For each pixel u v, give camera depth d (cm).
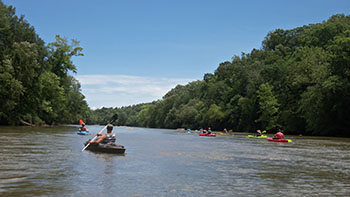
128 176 782
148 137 3169
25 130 3422
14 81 4291
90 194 586
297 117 5262
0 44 4466
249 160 1207
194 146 1933
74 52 6022
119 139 2603
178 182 728
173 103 13112
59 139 2088
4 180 693
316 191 663
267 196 610
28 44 4606
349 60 4134
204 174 848
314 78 4869
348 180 798
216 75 10419
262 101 5981
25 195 564
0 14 4519
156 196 588
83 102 8850
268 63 7319
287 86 5719
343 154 1545
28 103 5262
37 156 1111
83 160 1044
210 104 9131
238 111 7325
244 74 7688
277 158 1300
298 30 8450
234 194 620
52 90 5547
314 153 1582
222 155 1380
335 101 4303
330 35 5875
